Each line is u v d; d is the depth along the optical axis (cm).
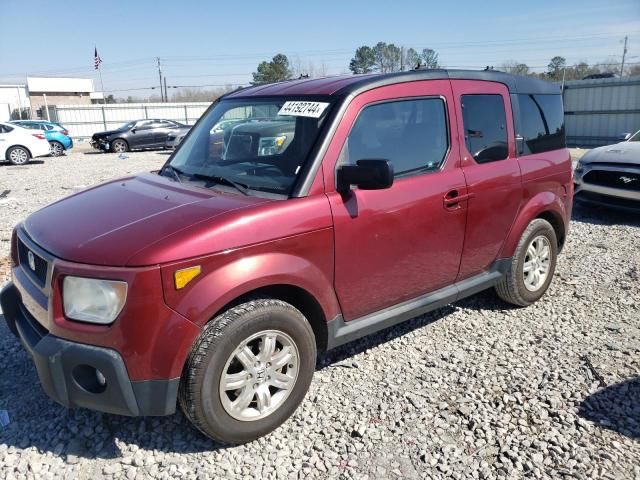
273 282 290
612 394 346
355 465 284
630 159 791
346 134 328
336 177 321
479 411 329
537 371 375
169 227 276
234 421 288
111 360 260
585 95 2209
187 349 268
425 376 370
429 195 365
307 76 429
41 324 292
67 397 273
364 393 349
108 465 283
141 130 2508
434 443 302
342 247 321
